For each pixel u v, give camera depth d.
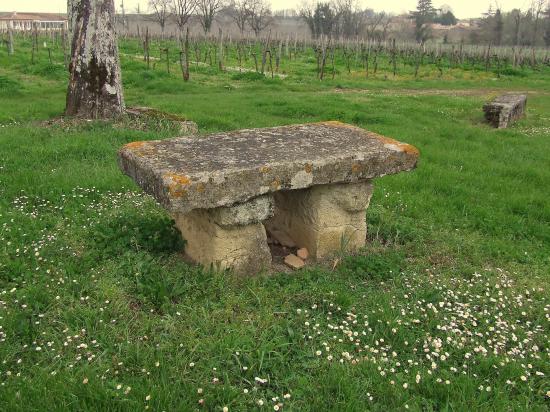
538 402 3.02
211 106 12.95
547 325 3.82
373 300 3.95
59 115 10.82
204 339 3.32
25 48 29.52
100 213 5.36
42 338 3.30
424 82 23.34
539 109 16.39
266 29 65.94
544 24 58.16
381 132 10.65
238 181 3.81
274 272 4.46
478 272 4.62
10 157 7.07
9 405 2.71
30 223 5.01
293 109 12.84
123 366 3.08
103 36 10.01
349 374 3.09
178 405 2.77
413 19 81.75
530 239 5.60
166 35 48.12
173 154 4.21
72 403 2.74
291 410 2.81
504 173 8.04
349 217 4.74
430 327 3.65
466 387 3.03
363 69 29.62
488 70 30.16
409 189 6.97
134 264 4.19
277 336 3.40
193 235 4.46
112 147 7.92
